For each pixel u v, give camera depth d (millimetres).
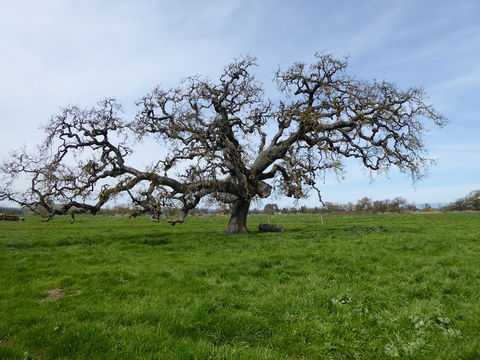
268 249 18891
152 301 9117
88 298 9586
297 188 25406
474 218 47469
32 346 6461
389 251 16969
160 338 6562
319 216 63969
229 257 16328
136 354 5898
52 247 21266
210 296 9484
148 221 51094
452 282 10398
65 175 23906
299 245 20172
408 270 12734
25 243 22672
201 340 6484
